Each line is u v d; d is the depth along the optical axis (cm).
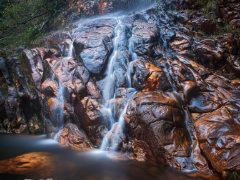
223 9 1020
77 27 1125
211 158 641
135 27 1024
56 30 1212
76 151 788
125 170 675
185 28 1011
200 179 623
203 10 1042
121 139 776
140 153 735
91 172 667
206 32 1002
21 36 1258
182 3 1072
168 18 1057
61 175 652
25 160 728
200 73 853
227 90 816
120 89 848
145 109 736
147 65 852
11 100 985
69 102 876
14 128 975
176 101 760
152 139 707
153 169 677
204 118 728
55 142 862
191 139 718
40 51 1019
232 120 700
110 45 944
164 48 965
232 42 935
